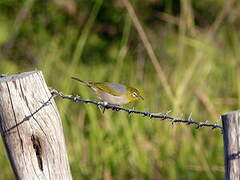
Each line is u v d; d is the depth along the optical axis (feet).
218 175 41.11
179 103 43.78
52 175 21.67
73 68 49.90
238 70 50.65
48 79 47.98
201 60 50.37
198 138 42.88
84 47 61.36
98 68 56.85
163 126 42.73
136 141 42.11
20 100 21.02
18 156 21.40
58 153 21.81
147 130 42.93
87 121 45.55
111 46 62.90
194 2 63.57
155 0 63.31
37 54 57.77
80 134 43.50
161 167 41.63
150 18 63.46
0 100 20.98
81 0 63.67
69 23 63.46
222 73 51.57
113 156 41.32
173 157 41.63
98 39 63.10
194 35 53.98
